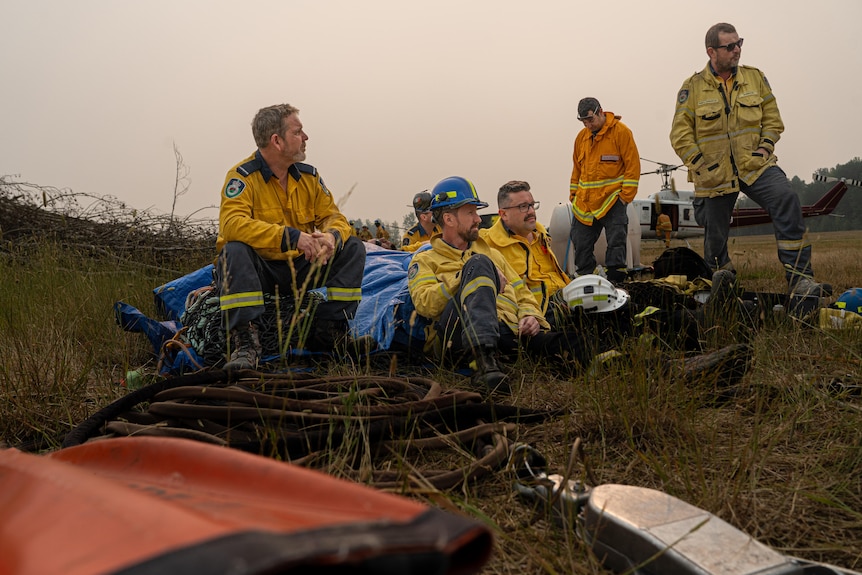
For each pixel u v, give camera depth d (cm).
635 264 989
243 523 88
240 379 329
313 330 445
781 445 281
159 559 68
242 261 411
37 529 90
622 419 292
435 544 78
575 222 823
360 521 79
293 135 439
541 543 195
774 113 665
